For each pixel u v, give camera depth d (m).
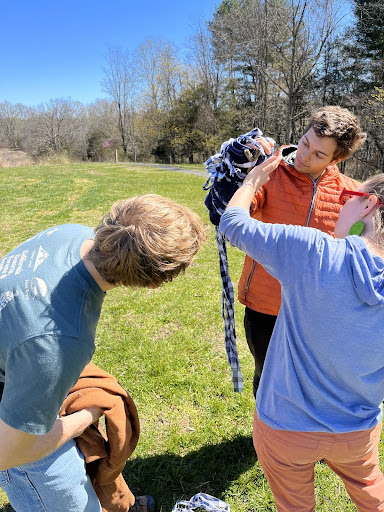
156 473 2.33
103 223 1.21
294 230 1.22
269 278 2.01
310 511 1.47
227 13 32.53
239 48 26.92
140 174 18.44
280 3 22.92
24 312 1.15
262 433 1.43
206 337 3.79
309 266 1.17
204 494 2.12
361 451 1.34
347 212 1.27
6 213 9.56
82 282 1.22
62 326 1.15
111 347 3.60
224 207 1.85
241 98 36.22
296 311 1.23
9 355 1.15
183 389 3.01
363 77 25.97
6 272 1.26
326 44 24.48
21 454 1.20
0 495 2.24
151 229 1.12
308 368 1.26
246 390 2.98
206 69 35.44
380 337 1.15
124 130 46.84
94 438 1.62
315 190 1.94
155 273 1.15
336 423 1.28
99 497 1.78
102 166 23.16
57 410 1.19
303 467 1.41
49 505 1.45
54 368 1.12
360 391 1.26
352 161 28.80
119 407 1.57
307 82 24.41
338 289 1.14
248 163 1.77
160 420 2.72
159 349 3.55
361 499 1.46
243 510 2.13
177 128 38.59
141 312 4.32
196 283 5.16
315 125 1.78
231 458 2.42
